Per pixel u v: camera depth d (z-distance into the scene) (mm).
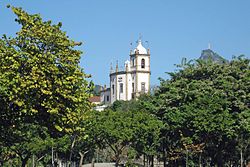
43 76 19938
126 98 131500
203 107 42188
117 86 133750
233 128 41469
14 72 19578
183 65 50406
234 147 44562
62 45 20812
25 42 20328
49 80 20219
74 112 21250
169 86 47844
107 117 44688
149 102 48531
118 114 45594
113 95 134875
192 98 44438
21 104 19625
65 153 53344
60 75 20688
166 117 44125
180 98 44750
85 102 23172
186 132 43188
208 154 45312
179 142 44031
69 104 21094
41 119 21141
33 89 19844
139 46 132750
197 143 42969
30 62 19859
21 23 20906
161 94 47500
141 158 64000
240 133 41844
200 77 48906
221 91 43906
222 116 41125
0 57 19938
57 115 20734
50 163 58375
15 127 21594
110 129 43469
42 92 19844
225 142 44062
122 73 133000
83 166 60375
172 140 45281
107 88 138250
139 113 45969
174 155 45750
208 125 41000
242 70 47625
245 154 46656
